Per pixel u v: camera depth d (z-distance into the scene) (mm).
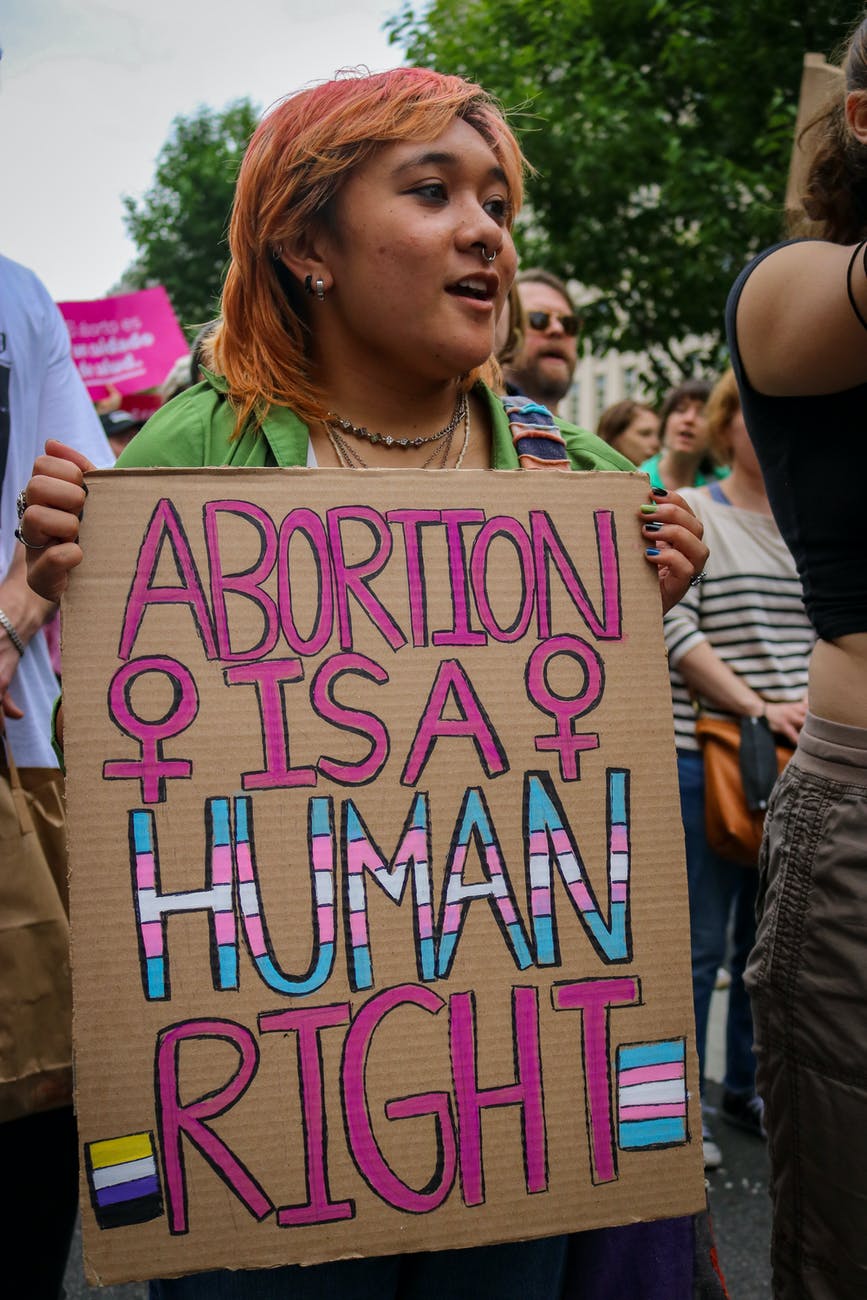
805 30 9180
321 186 1386
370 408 1495
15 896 1747
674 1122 1321
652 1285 1467
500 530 1374
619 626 1387
